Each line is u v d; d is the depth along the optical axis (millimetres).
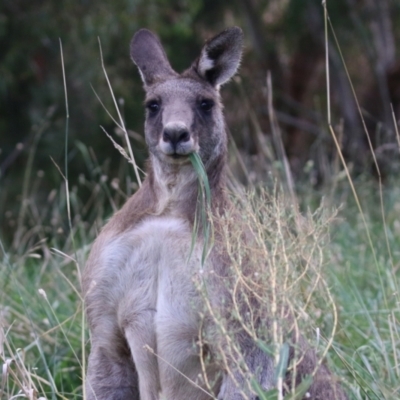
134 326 10070
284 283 8648
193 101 10578
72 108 25469
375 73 30922
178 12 29203
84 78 24891
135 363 10172
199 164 9945
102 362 10352
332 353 11992
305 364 9930
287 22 31547
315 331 10258
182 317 9852
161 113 10539
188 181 10234
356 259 15570
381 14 31953
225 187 10703
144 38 11594
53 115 25484
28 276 15695
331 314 12094
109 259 10117
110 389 10344
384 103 30031
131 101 25312
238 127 29406
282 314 8609
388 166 21828
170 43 28922
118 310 10148
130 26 25094
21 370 10047
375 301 13383
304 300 10797
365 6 31688
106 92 24938
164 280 9945
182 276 9836
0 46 25203
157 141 10398
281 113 30109
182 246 9914
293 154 30375
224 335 8711
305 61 32812
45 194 25156
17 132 26266
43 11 25016
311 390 10000
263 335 9203
